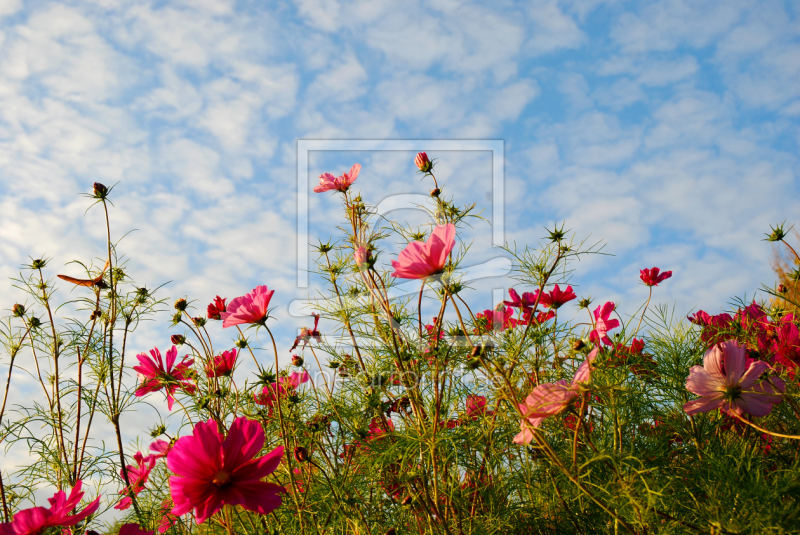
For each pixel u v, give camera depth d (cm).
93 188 77
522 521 58
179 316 71
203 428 47
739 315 68
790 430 58
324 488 58
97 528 68
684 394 63
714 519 48
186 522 65
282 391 64
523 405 46
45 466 72
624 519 48
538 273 62
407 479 54
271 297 58
